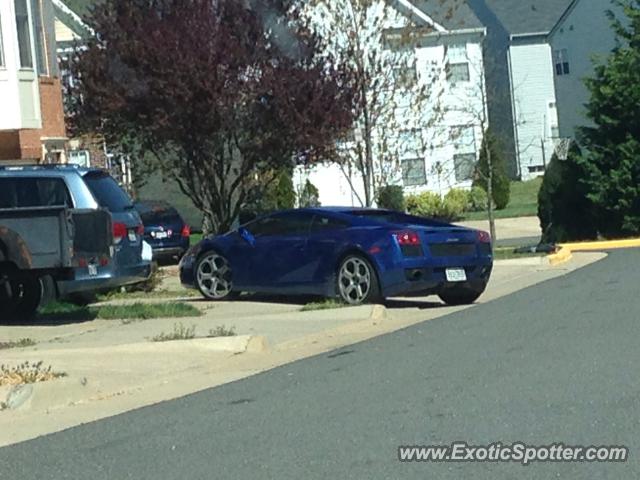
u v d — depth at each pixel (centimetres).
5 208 1552
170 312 1614
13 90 2330
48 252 1473
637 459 730
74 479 762
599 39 4850
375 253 1588
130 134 2328
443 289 1636
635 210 2775
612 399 898
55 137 2617
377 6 2794
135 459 806
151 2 2192
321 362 1188
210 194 2353
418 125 3416
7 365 1166
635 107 2758
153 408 994
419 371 1080
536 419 845
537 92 5716
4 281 1541
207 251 1808
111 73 2197
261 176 2445
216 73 2152
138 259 1644
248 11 2211
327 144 2294
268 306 1695
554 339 1215
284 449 804
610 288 1697
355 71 2458
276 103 2202
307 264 1669
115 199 1650
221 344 1273
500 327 1349
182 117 2194
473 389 971
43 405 1024
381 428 848
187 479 742
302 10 2464
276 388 1046
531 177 5697
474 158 4309
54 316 1614
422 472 724
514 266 2280
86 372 1143
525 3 5831
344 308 1539
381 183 2920
